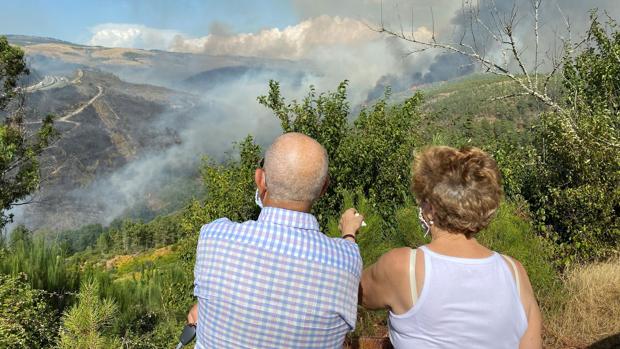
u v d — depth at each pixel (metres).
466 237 1.68
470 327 1.53
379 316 4.41
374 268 1.76
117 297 6.71
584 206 6.67
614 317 4.14
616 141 7.05
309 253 1.71
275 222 1.76
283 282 1.69
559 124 7.61
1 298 4.14
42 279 5.77
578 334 4.10
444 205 1.63
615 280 4.65
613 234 6.46
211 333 1.75
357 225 2.15
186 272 9.31
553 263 5.98
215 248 1.76
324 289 1.71
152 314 6.90
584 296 4.55
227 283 1.71
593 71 9.04
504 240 4.75
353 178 8.90
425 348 1.57
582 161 7.00
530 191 7.98
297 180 1.75
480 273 1.59
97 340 3.62
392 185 8.73
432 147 1.78
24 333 4.00
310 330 1.70
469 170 1.63
